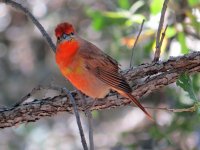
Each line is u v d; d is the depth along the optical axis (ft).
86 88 31.37
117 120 54.19
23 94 54.60
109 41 51.65
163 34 30.53
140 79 31.71
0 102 54.03
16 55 55.83
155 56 30.55
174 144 44.47
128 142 47.14
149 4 47.44
